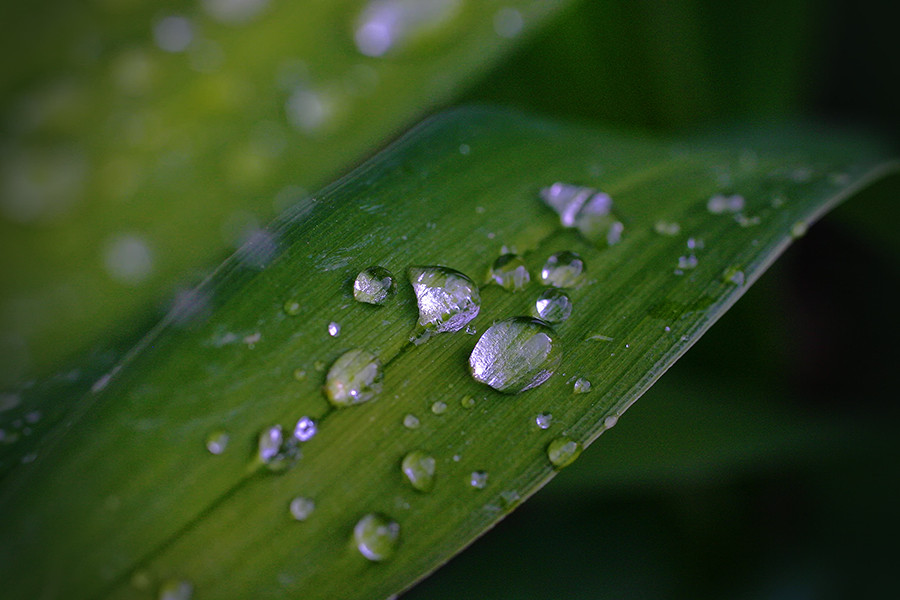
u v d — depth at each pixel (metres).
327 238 0.12
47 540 0.11
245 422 0.11
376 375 0.12
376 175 0.12
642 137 0.13
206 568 0.11
